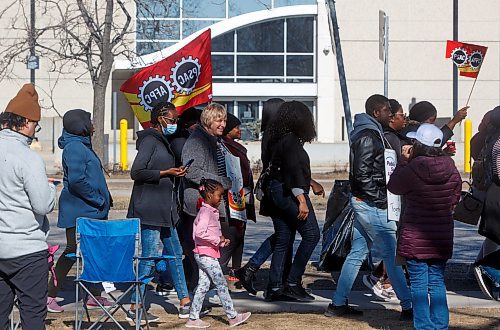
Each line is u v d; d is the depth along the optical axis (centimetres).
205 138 1048
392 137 1045
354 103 4478
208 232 988
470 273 1288
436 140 887
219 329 988
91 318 1041
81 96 4356
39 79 4344
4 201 764
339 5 4459
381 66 4491
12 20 3919
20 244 766
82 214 1035
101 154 3112
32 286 774
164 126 1021
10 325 899
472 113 4512
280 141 1104
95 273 917
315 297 1178
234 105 4362
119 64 4084
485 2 4500
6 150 764
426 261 900
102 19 4003
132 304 1022
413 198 892
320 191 1164
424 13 4509
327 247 1152
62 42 3356
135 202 1016
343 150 3800
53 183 836
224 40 4353
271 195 1120
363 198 1003
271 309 1098
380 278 1171
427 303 900
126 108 4338
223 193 1034
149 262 1016
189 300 1051
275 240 1162
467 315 1060
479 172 1063
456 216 1078
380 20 1636
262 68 4394
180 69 1254
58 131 3584
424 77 4531
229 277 1234
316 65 4391
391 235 1000
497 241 981
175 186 1103
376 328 989
